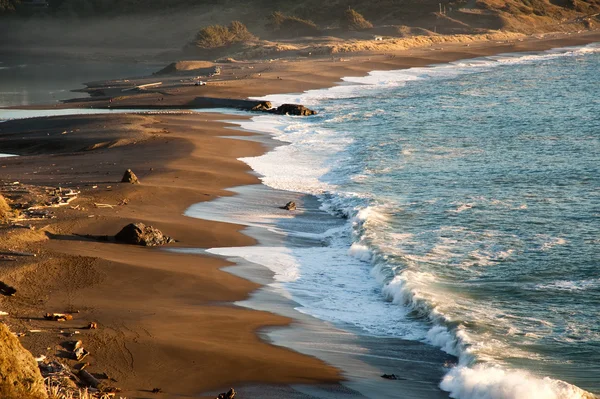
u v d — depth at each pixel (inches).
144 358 907.4
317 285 1274.6
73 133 2898.6
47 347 916.0
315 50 7037.4
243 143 2746.1
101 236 1470.2
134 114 3513.8
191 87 4680.1
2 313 1030.4
